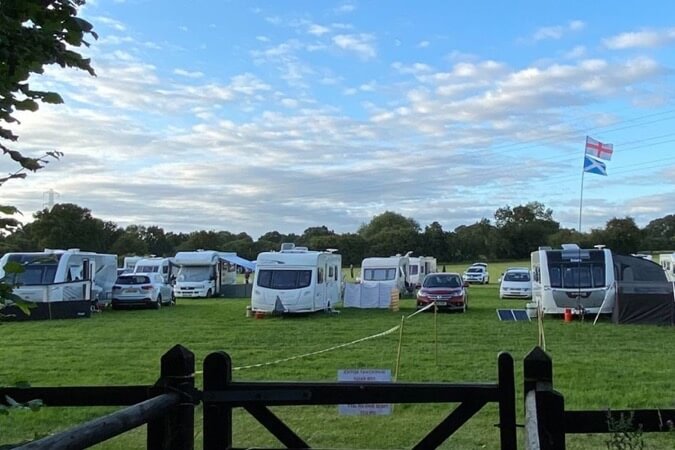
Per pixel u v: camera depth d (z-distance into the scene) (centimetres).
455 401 371
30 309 254
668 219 9788
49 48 243
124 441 737
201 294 4006
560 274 2392
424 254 9581
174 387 367
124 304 2978
